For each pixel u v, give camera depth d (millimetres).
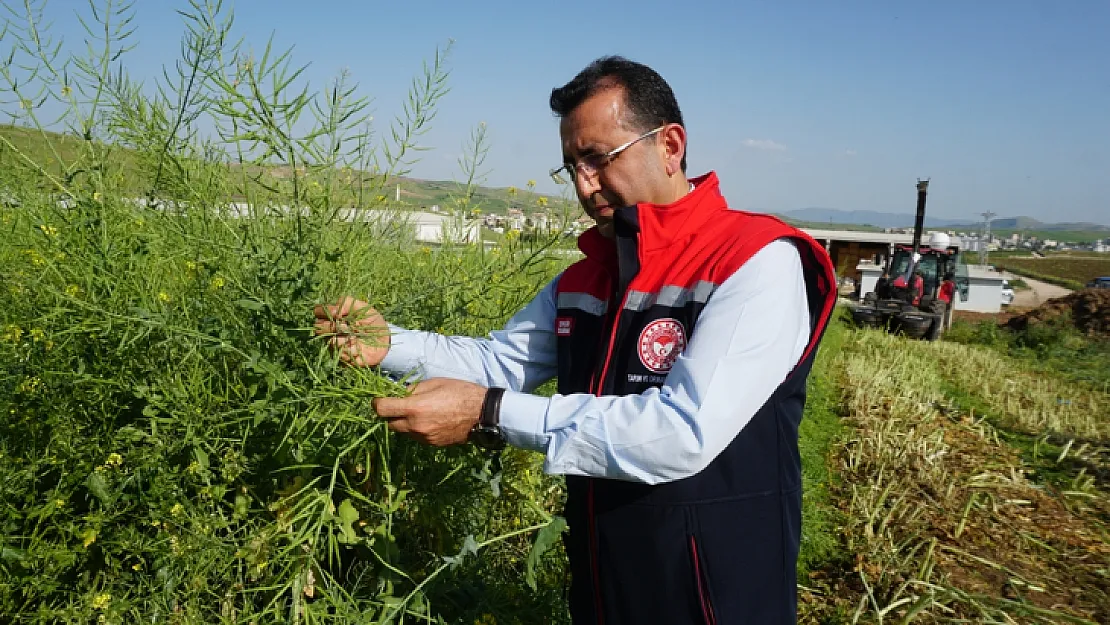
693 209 1836
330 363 1765
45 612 1727
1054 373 14680
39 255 1986
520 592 2619
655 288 1840
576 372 2014
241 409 1759
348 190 1993
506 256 2602
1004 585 4566
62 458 1865
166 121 1983
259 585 1938
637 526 1772
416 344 2094
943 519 5555
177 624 1819
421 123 2068
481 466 2242
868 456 6762
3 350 1847
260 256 1761
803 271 1830
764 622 1753
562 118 1958
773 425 1774
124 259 1878
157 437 1827
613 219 1896
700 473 1733
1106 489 6645
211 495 1866
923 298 20172
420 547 2383
